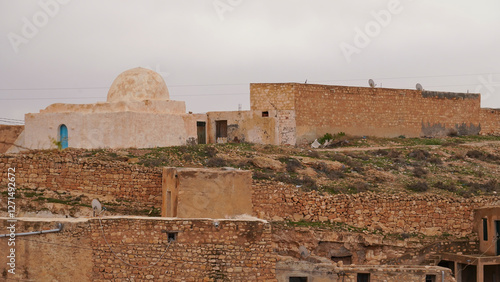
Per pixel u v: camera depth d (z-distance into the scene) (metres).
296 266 30.81
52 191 37.22
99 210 34.31
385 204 39.41
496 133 63.62
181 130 46.41
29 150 41.62
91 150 41.62
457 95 61.84
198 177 32.47
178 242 27.70
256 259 27.91
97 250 27.34
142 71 46.09
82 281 27.14
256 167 42.91
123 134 42.25
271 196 38.47
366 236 37.47
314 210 38.72
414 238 38.53
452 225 39.72
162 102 45.41
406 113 59.00
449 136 61.12
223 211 32.56
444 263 37.53
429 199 39.88
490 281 36.34
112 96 45.22
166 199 35.59
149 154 42.09
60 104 43.91
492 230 37.41
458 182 45.50
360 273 31.27
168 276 27.48
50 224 27.27
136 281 27.34
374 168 46.84
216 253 27.77
